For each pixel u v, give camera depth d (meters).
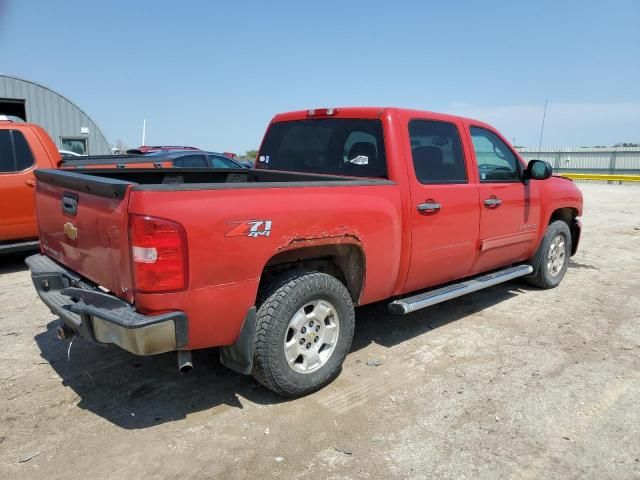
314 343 3.75
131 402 3.68
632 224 12.91
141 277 2.91
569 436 3.34
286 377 3.57
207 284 3.09
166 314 2.98
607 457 3.14
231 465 3.00
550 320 5.50
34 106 24.91
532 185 5.84
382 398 3.78
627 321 5.49
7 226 7.11
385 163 4.33
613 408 3.69
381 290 4.25
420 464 3.04
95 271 3.41
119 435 3.27
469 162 4.98
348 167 4.67
